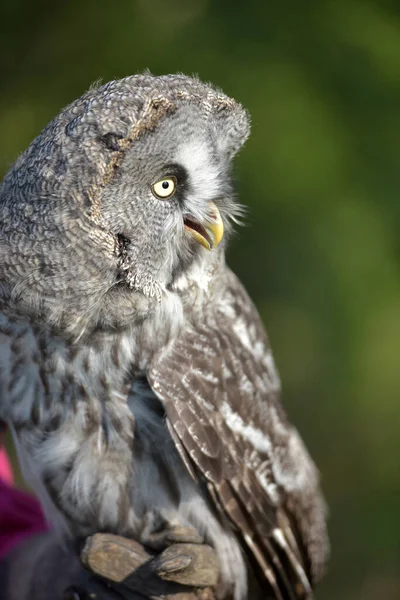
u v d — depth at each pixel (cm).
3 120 527
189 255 455
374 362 518
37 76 529
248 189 514
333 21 520
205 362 457
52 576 464
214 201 456
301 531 464
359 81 518
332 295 517
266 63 515
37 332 453
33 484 459
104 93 450
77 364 454
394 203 517
